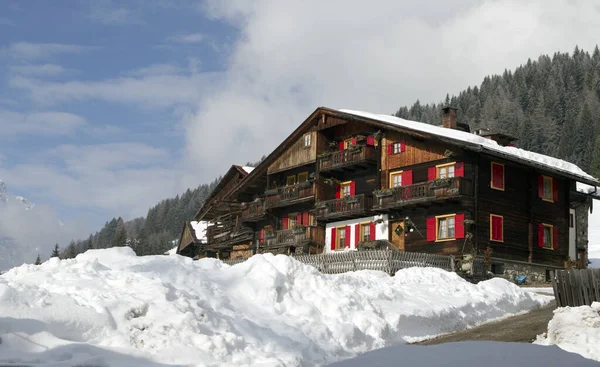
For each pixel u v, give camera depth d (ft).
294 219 143.23
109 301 32.35
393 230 115.24
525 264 107.14
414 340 46.42
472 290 59.67
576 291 49.39
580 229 126.62
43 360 27.09
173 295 35.19
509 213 107.34
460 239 102.37
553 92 467.93
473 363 26.30
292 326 38.96
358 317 42.86
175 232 509.76
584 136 380.78
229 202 167.63
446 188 102.78
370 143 123.24
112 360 28.32
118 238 297.53
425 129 116.16
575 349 34.27
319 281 44.88
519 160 103.65
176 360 29.71
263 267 43.24
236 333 34.65
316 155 131.34
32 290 31.14
